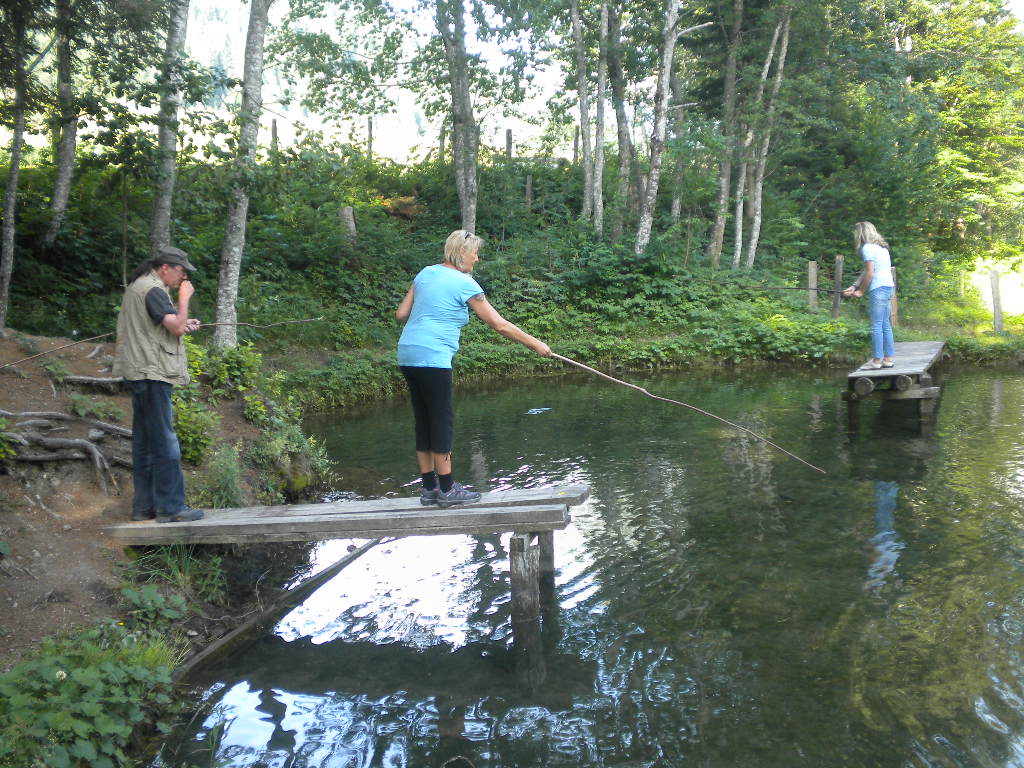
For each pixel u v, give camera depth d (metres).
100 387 5.98
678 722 3.27
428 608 4.57
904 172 21.89
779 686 3.50
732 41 20.84
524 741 3.19
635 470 7.41
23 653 3.46
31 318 10.62
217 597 4.60
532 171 24.34
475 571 5.11
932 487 6.39
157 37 9.61
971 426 8.68
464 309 4.17
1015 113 26.94
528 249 19.38
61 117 9.39
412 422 10.65
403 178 24.55
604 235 20.52
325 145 9.55
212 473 5.66
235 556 5.16
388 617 4.46
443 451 4.34
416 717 3.41
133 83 9.13
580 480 7.13
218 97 9.58
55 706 2.99
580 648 3.99
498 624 4.32
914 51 26.14
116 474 5.17
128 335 4.48
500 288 18.03
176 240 13.51
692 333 16.33
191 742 3.23
